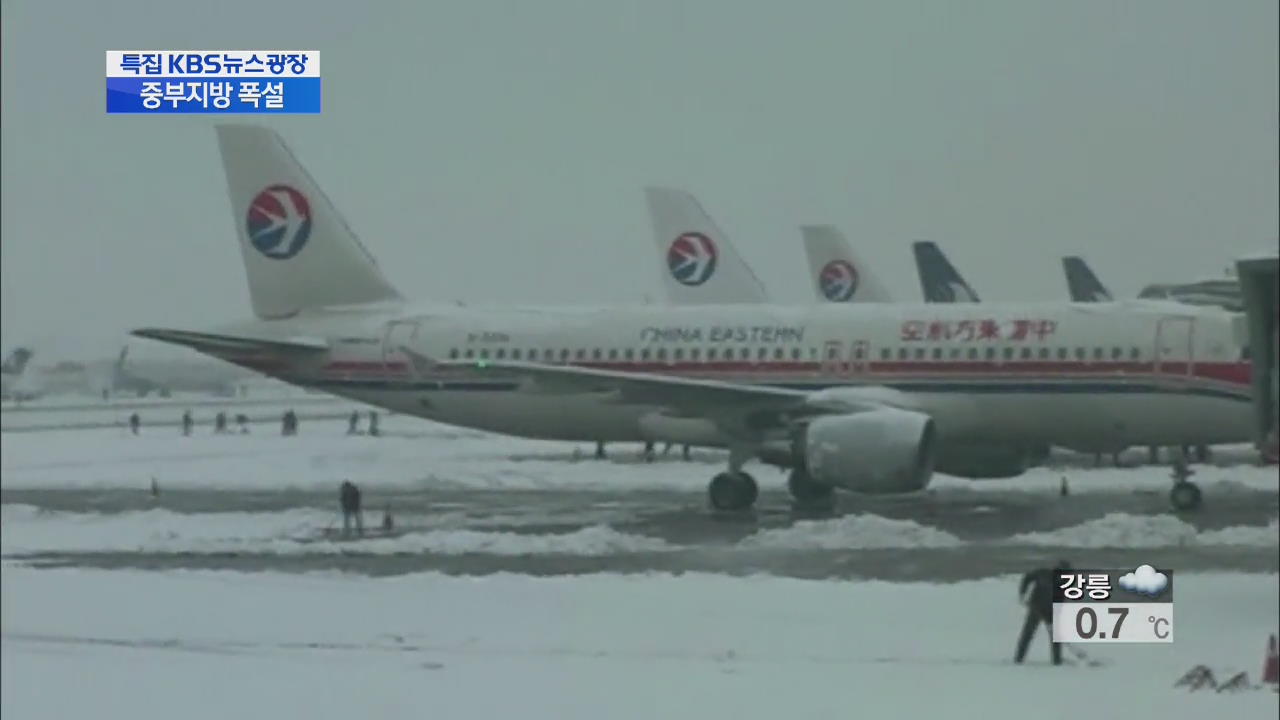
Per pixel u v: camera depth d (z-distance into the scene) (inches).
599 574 4323.3
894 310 5984.3
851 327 5954.7
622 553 4766.2
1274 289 3024.1
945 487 6850.4
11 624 3636.8
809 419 5654.5
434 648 3240.7
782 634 3339.1
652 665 2992.1
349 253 6584.6
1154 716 2431.1
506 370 5846.5
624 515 5910.4
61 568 4677.7
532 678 2856.8
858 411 5610.2
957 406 5777.6
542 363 6259.8
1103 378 5610.2
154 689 2844.5
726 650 3166.8
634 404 5876.0
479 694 2696.9
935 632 3361.2
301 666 3056.1
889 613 3595.0
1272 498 6250.0
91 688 2871.6
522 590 4018.2
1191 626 3417.8
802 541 4909.0
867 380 5885.8
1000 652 3127.5
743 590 3961.6
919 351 5841.5
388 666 3034.0
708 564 4485.7
